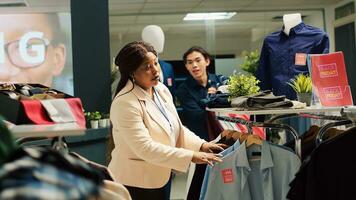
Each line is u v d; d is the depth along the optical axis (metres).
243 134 2.09
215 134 2.91
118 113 2.04
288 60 3.13
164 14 6.42
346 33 6.55
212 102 2.37
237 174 2.03
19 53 5.12
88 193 0.79
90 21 4.76
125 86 2.14
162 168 2.12
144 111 2.09
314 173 1.60
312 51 3.10
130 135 1.99
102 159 4.40
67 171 0.83
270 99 1.92
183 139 2.29
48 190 0.72
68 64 5.14
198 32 6.47
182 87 3.72
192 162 1.95
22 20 5.10
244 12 6.50
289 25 3.14
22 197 0.69
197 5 6.28
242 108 1.96
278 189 1.94
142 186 2.09
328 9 6.63
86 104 4.74
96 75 4.76
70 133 1.12
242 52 6.50
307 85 2.10
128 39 6.37
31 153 0.86
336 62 1.98
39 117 1.40
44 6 5.09
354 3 6.43
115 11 6.27
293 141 2.09
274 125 1.96
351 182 1.59
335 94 1.97
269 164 1.93
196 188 2.22
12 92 1.53
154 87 2.28
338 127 2.01
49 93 1.67
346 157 1.60
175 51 6.40
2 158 0.88
